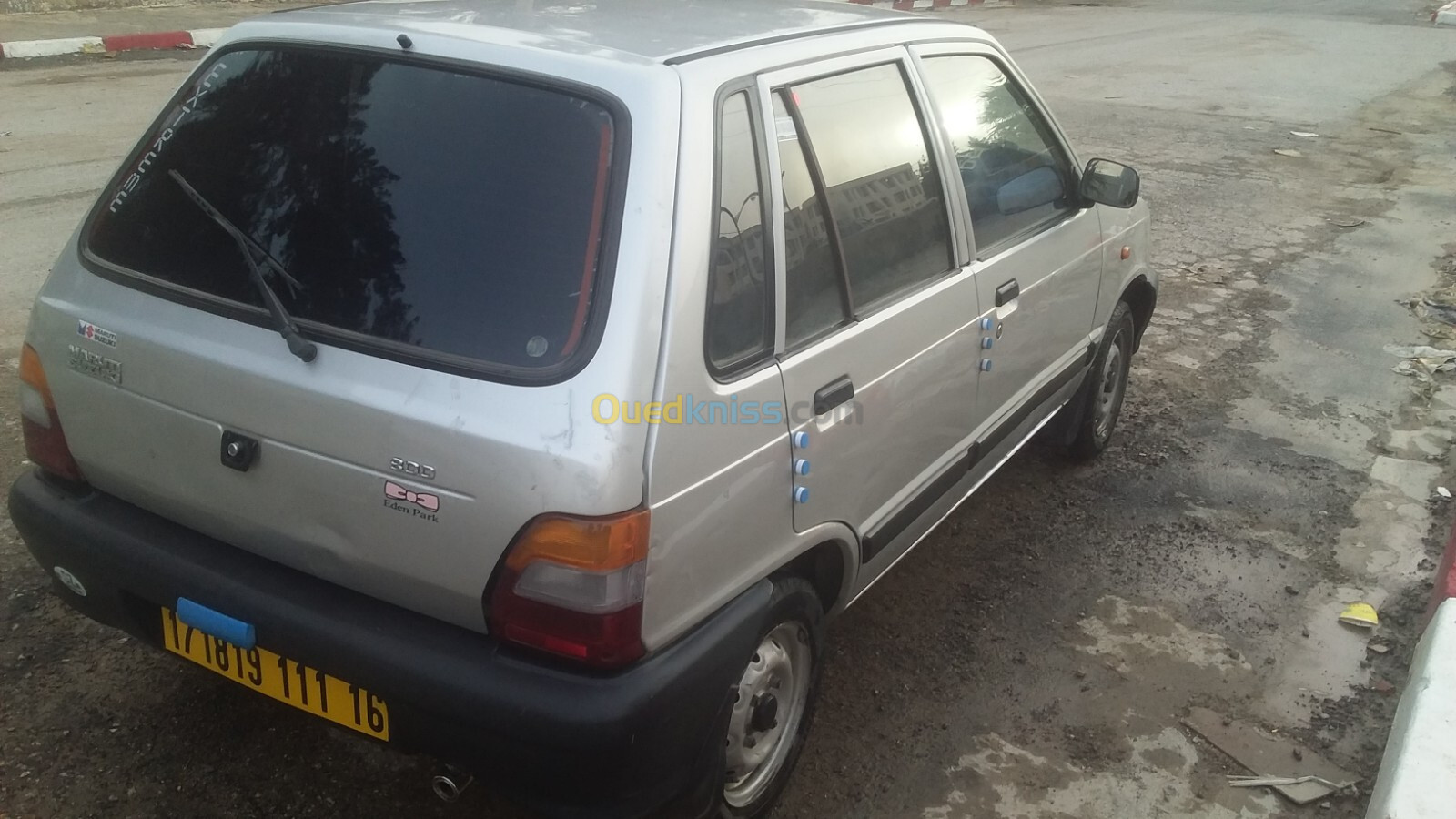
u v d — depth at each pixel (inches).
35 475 102.9
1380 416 212.2
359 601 86.7
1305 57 673.0
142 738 111.3
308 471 83.9
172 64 472.1
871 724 123.2
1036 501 175.5
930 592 149.4
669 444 80.1
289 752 111.6
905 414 114.2
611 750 79.2
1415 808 99.0
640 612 79.5
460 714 80.7
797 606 100.9
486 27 93.6
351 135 89.7
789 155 97.4
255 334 86.7
